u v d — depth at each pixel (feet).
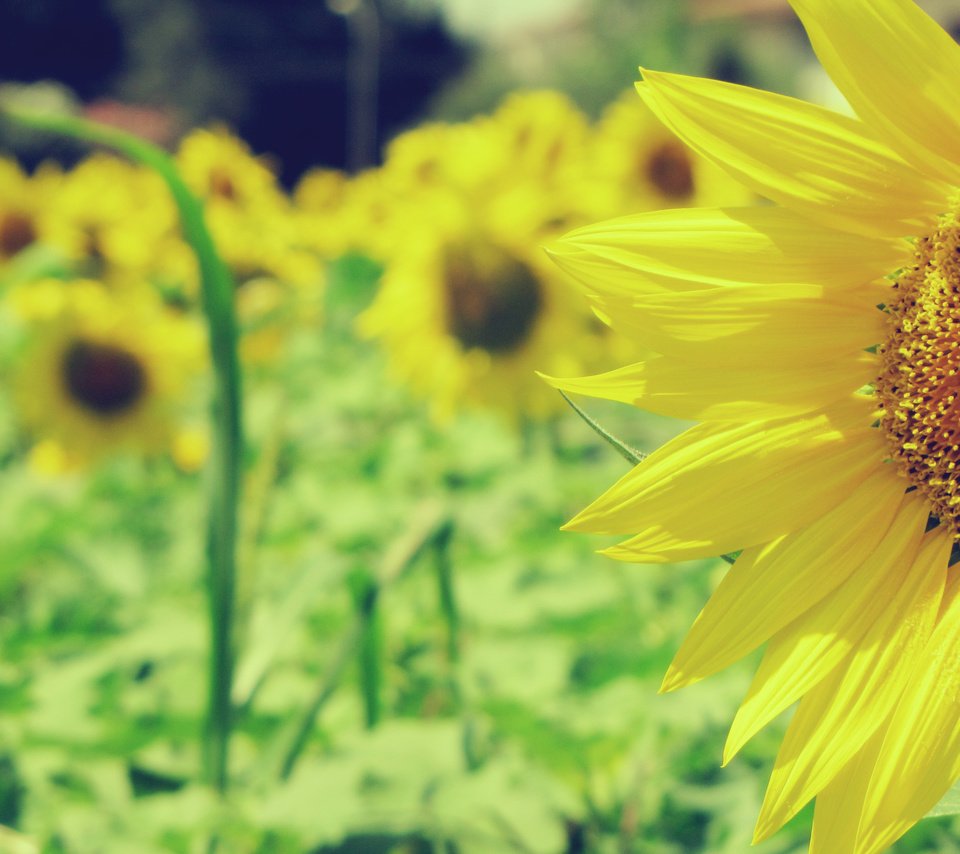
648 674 5.49
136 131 37.40
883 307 3.20
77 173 8.75
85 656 5.70
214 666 4.73
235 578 4.75
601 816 4.69
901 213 3.08
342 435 7.51
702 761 4.64
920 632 3.02
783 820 2.93
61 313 7.50
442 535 5.24
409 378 7.23
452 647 5.42
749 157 3.03
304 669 5.67
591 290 3.11
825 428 3.18
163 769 5.04
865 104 2.96
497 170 7.11
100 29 45.09
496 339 7.13
